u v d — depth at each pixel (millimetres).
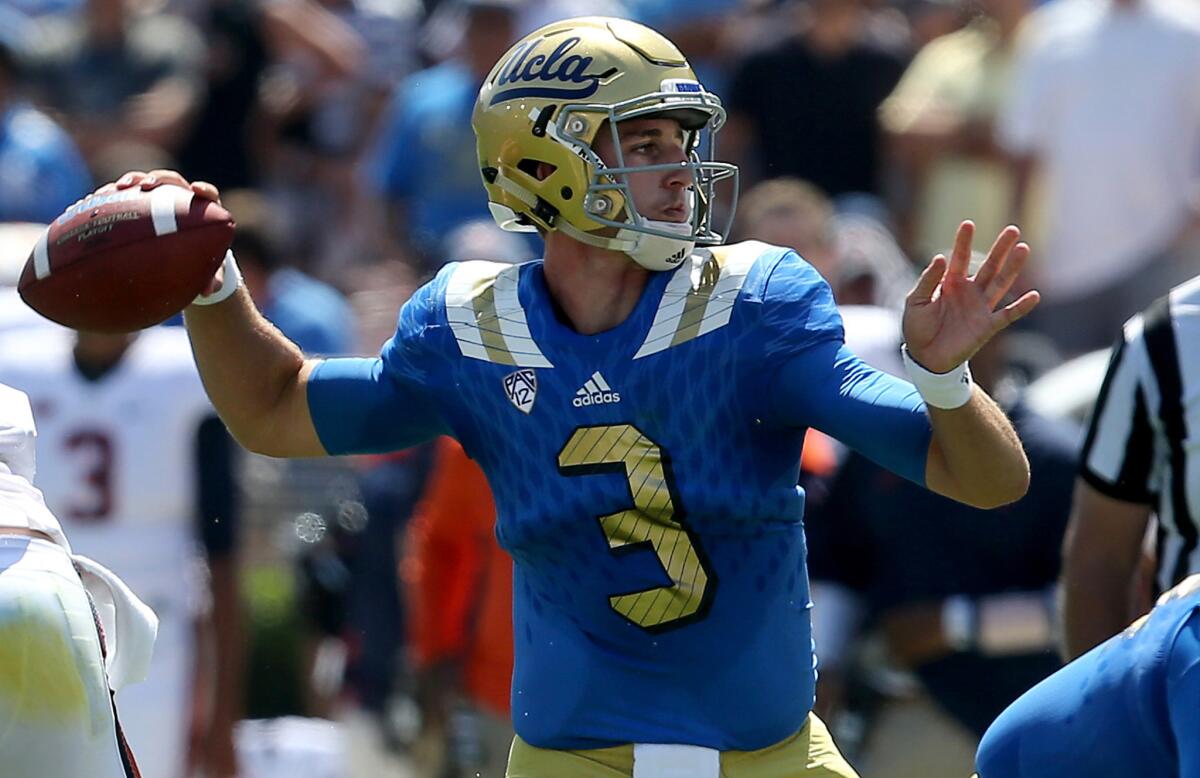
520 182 13859
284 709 27109
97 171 35094
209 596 23391
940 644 21703
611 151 13680
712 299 13438
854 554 22203
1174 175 32969
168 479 23125
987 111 33594
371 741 26219
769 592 13602
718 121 13930
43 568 13477
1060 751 12500
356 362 14398
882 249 29734
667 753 13430
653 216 13562
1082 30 32969
